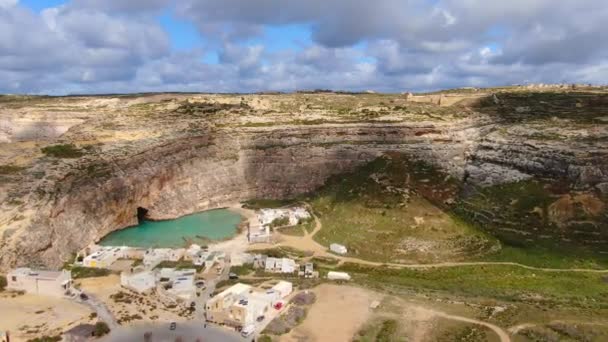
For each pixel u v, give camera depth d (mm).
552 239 108812
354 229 118312
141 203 136250
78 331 68125
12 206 101438
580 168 119688
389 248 109062
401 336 70000
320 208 139250
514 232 112688
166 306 79312
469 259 104375
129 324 72312
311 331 71625
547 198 119000
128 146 138250
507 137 141250
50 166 118500
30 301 79688
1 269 87812
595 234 107688
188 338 68562
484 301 83250
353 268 101188
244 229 128125
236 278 92625
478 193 129375
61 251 103250
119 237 122500
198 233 126250
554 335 69750
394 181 136125
